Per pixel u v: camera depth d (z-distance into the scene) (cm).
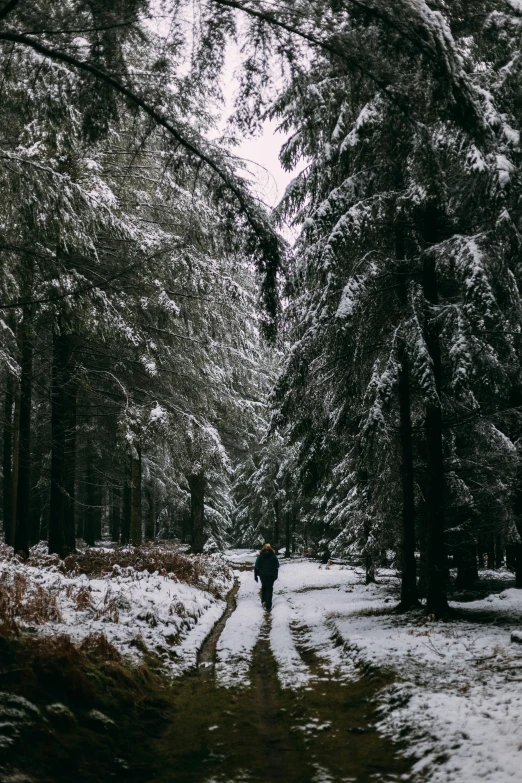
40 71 517
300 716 518
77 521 3700
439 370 938
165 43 470
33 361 1519
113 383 1537
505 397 1155
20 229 755
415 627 820
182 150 551
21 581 803
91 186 1095
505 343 995
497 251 776
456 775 358
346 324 834
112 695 507
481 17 518
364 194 902
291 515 3672
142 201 1327
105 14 448
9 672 457
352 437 1159
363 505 1430
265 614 1197
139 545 1948
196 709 546
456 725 429
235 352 1628
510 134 698
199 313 1449
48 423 1861
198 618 1005
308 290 1069
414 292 908
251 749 445
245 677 657
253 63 477
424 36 425
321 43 444
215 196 554
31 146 830
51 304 960
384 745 438
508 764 356
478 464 1068
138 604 867
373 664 620
